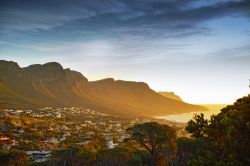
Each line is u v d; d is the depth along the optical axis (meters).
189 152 54.84
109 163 81.06
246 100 16.86
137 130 56.78
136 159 72.69
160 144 56.31
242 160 14.64
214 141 16.88
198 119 17.84
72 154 96.50
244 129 14.73
